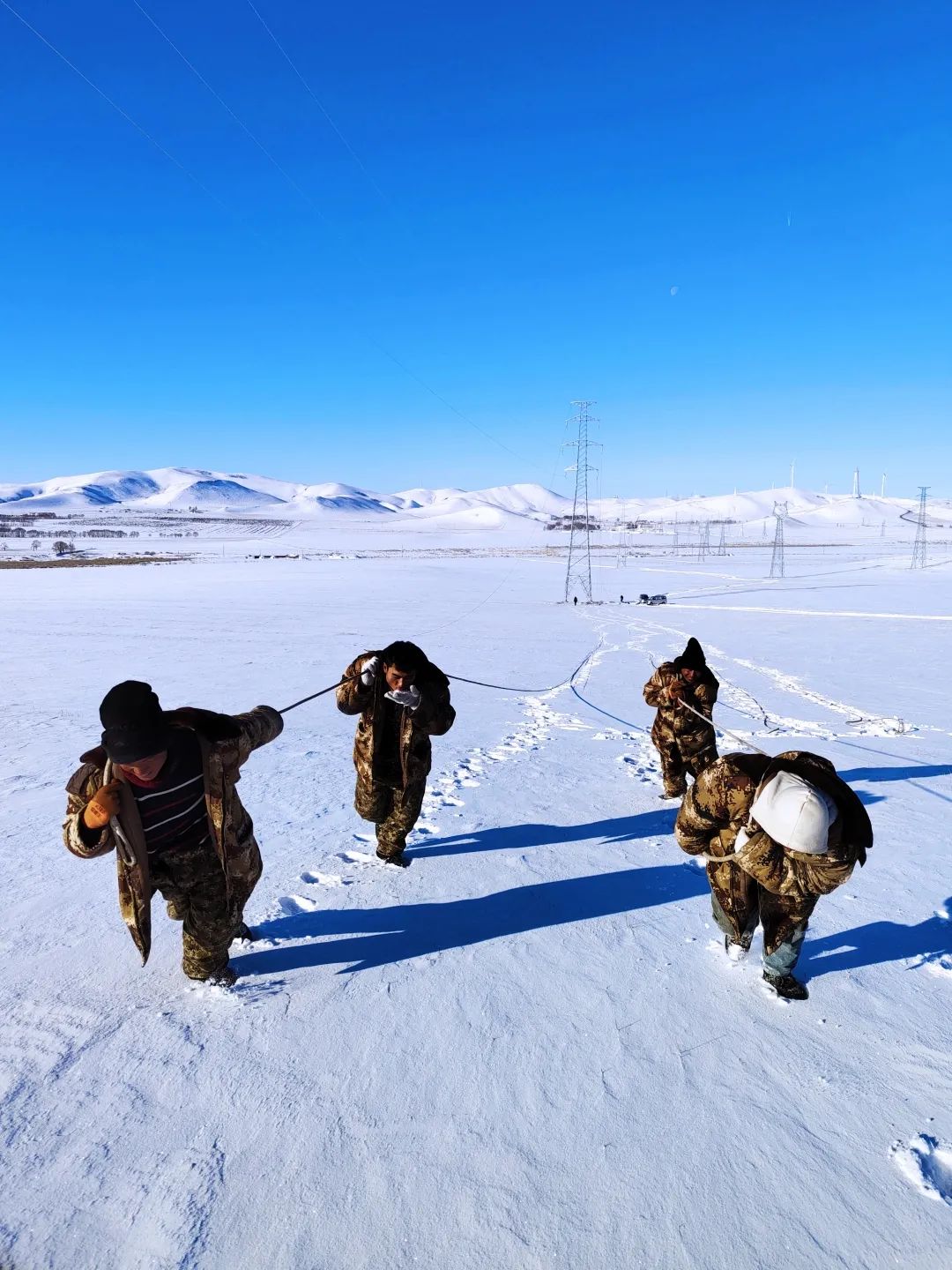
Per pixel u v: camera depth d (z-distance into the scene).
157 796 2.90
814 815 2.70
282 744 9.02
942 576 61.53
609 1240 2.06
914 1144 2.42
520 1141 2.43
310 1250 2.04
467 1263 2.00
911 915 4.09
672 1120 2.52
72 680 14.19
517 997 3.27
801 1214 2.15
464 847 5.20
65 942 3.79
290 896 4.32
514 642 22.31
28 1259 2.00
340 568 73.81
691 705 6.03
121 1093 2.65
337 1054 2.87
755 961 3.60
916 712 11.41
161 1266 1.98
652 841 5.30
